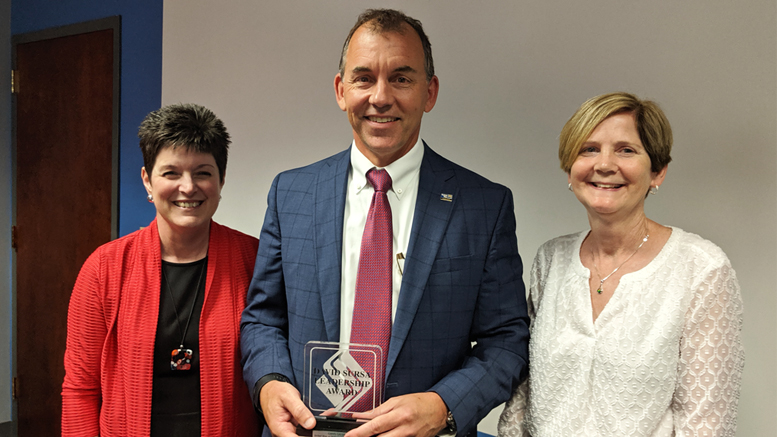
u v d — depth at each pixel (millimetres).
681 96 1745
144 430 1374
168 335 1414
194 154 1372
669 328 1083
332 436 1077
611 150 1116
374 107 1167
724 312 1068
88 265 1465
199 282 1467
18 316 3615
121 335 1414
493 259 1245
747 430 1688
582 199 1170
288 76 2596
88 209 3293
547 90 1971
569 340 1186
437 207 1252
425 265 1201
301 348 1240
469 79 2137
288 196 1374
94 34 3229
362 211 1283
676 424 1096
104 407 1435
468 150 2162
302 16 2535
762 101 1620
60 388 3420
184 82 2924
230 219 2838
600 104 1123
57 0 3385
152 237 1475
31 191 3539
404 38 1162
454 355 1218
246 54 2719
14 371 3621
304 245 1293
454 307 1208
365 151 1286
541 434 1221
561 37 1932
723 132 1688
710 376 1059
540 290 1350
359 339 1183
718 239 1721
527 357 1267
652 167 1146
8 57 3586
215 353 1413
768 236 1637
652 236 1187
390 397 1165
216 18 2803
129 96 3133
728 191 1694
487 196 1278
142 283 1430
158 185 1371
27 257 3568
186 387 1408
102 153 3219
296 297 1273
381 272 1211
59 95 3387
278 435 1088
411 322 1175
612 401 1115
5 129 3605
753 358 1677
